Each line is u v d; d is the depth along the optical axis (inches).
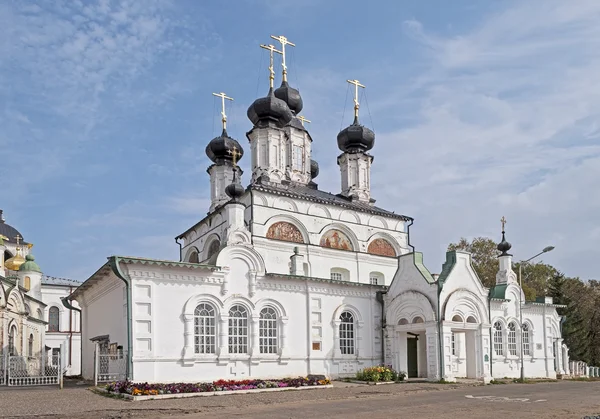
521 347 1536.7
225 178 2044.8
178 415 733.3
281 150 1866.4
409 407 808.9
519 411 757.3
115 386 981.2
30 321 1950.1
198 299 1187.3
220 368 1195.9
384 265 1792.6
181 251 1993.1
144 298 1125.1
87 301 1489.9
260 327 1279.5
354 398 954.7
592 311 2878.9
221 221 1667.1
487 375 1433.3
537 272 2967.5
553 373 1743.4
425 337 1507.1
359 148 2010.3
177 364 1141.1
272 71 2006.6
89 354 1439.5
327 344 1378.0
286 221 1625.2
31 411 764.0
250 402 876.6
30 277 2324.1
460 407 808.3
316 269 1641.2
